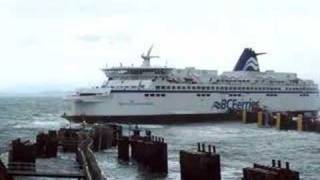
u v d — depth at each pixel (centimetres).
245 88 16325
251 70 16988
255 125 15012
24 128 13762
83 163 5544
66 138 8062
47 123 15975
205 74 15688
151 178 6216
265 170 4147
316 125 12812
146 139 7075
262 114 14638
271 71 17412
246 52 17112
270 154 8469
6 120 17688
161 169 6475
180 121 14775
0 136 11231
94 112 13812
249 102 16412
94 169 4803
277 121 13750
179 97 14750
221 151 8794
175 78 14788
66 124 14338
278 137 11494
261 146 9619
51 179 5731
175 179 6144
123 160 7469
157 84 14350
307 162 7538
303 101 17838
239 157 8044
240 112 15800
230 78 16025
